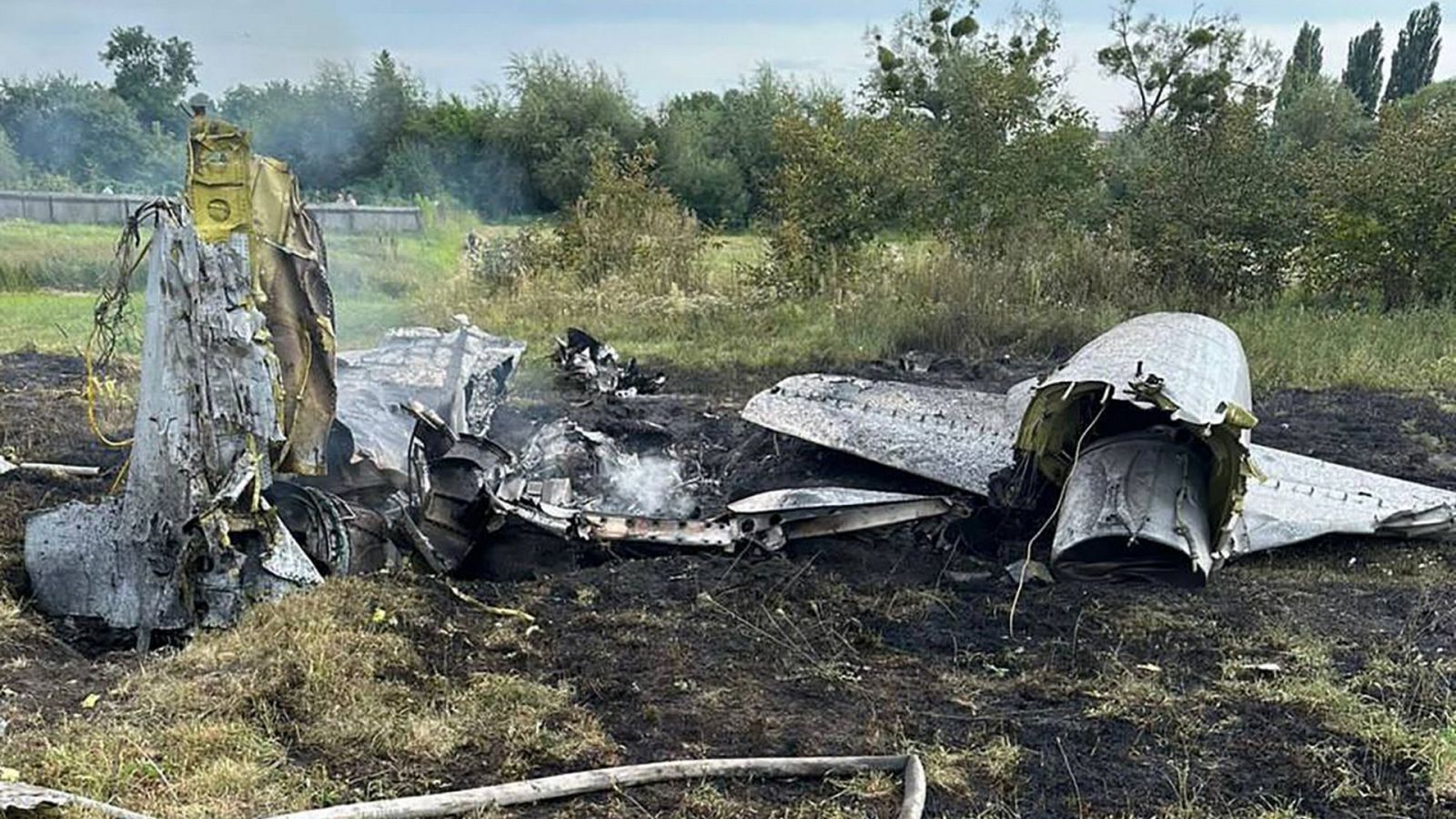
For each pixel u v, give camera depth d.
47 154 31.78
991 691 5.75
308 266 6.31
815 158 18.33
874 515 7.59
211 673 5.48
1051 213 18.17
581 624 6.29
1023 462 7.68
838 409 9.70
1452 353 14.43
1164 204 17.41
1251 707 5.60
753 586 6.88
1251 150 17.61
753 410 9.87
